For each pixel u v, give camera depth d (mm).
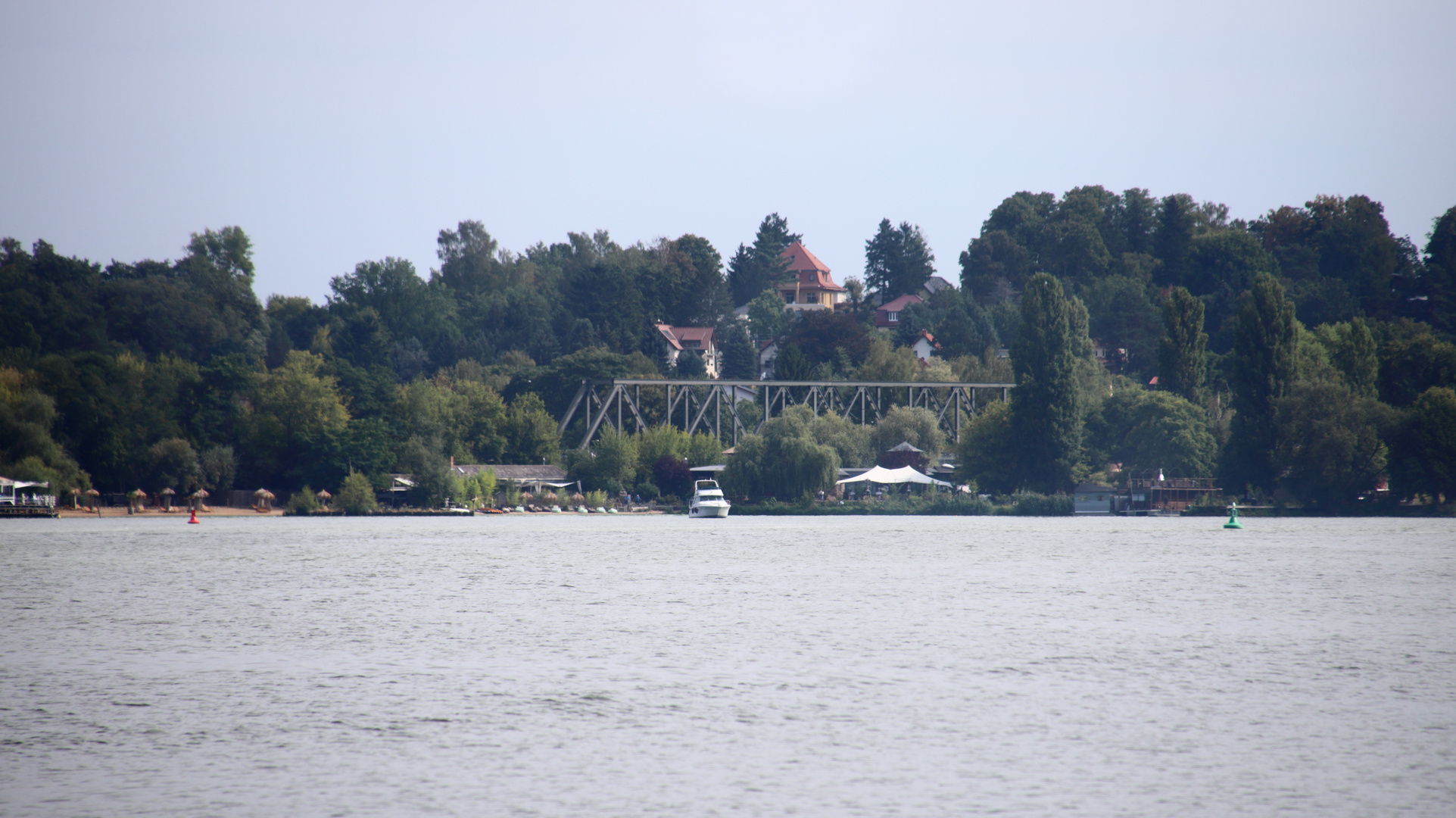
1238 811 97188
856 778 105625
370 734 120438
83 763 111250
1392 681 143875
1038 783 104125
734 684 142500
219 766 110125
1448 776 106188
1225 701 133125
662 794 101500
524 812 97312
